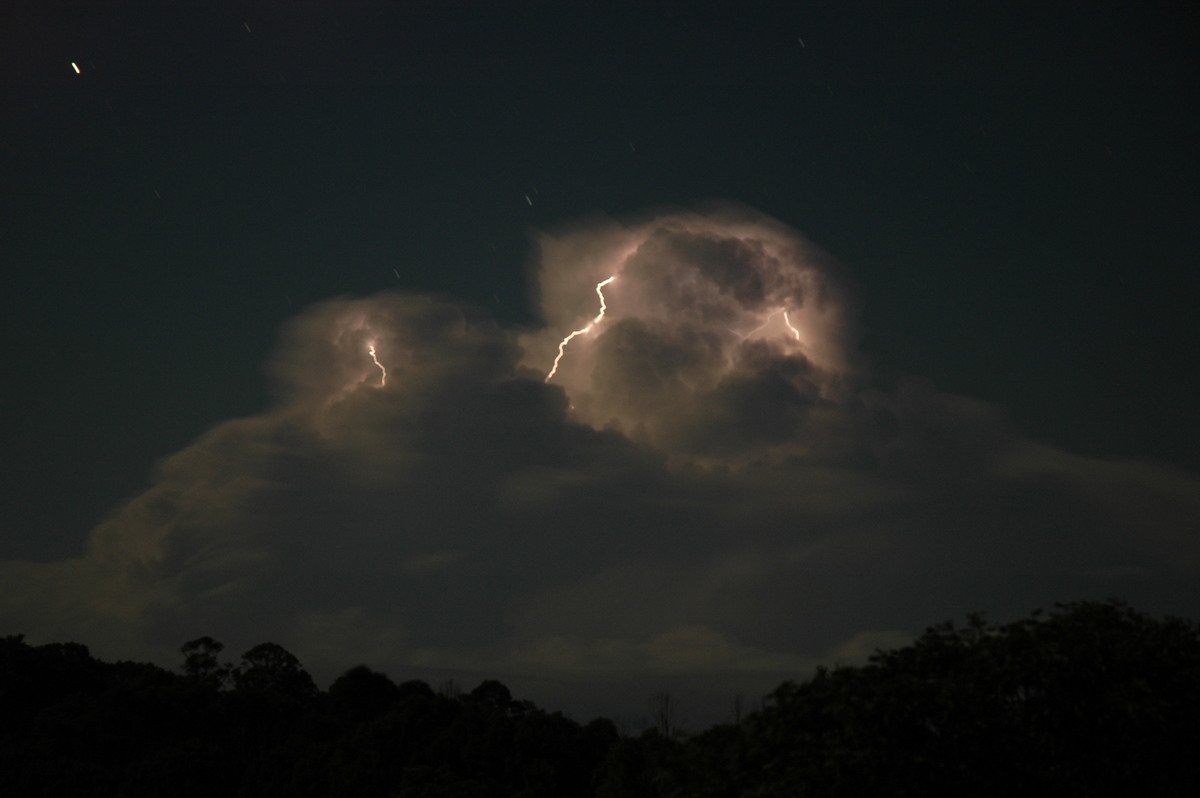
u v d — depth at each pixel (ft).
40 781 180.14
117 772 189.98
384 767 180.14
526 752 186.70
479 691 269.85
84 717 205.77
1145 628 60.39
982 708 54.44
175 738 206.49
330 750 192.03
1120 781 55.98
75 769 185.16
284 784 183.73
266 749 204.85
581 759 191.93
